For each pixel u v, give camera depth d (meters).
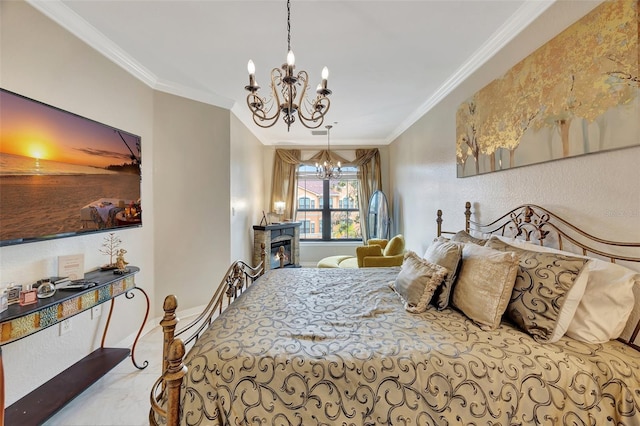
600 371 1.04
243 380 1.07
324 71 1.59
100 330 2.22
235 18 1.90
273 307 1.63
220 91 3.13
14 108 1.57
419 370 1.07
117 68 2.36
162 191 2.91
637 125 1.20
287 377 1.07
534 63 1.75
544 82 1.67
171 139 2.97
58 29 1.84
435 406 1.03
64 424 1.60
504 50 2.08
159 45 2.23
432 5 1.76
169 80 2.85
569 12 1.53
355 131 4.88
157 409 1.02
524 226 1.88
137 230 2.62
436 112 3.29
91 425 1.60
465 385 1.04
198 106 3.20
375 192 5.43
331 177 5.08
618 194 1.31
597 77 1.36
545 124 1.67
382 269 2.64
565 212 1.58
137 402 1.78
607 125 1.32
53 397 1.63
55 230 1.79
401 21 1.92
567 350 1.14
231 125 3.60
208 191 3.31
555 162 1.64
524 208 1.86
